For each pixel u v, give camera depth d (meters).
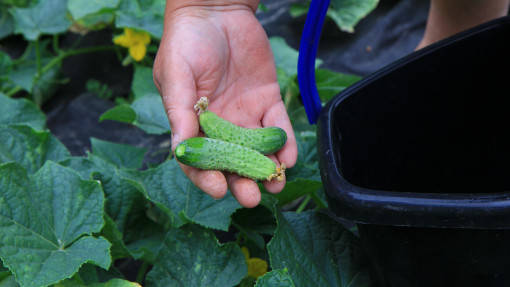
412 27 1.18
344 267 0.74
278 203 0.78
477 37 0.73
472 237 0.63
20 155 0.82
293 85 0.99
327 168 0.66
